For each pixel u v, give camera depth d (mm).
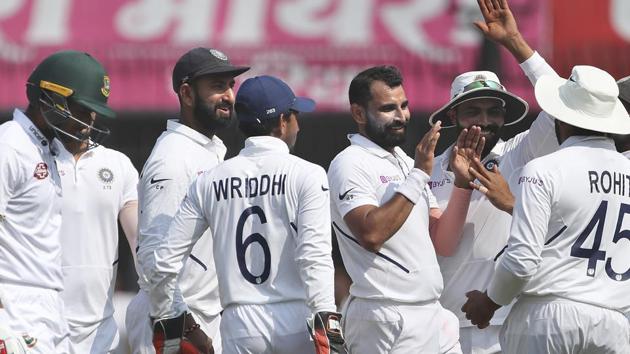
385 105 22391
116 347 24031
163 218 22438
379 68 22594
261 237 21016
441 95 42188
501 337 21812
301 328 20953
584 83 21172
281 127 21625
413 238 22234
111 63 43094
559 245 20750
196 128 23641
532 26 43000
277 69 42781
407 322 22156
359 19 43438
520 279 20469
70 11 44000
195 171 22922
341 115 43969
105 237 23656
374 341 22438
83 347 23453
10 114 43812
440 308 22781
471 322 21922
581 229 20672
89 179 23438
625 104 23188
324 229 20688
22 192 21047
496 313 24281
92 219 23438
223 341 21297
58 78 21188
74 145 23266
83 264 23297
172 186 22594
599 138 21188
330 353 20125
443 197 24297
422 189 21516
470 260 23984
